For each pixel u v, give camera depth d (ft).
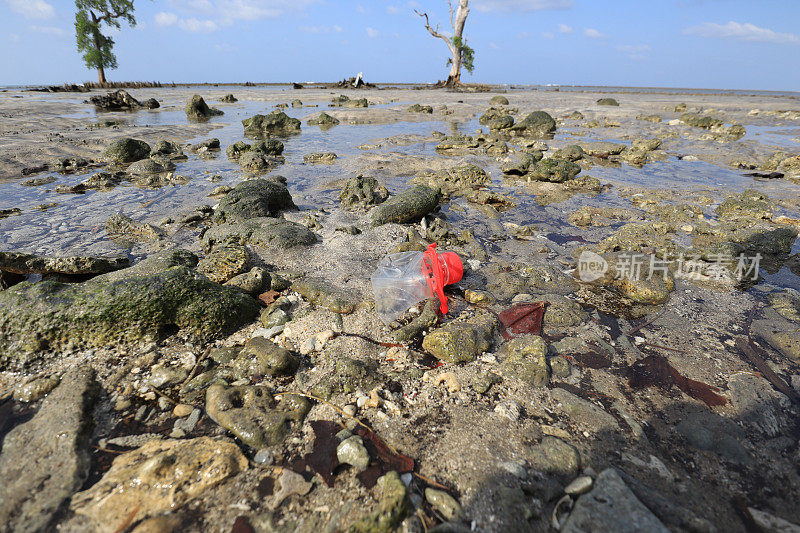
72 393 8.73
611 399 9.53
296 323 11.83
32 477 6.98
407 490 6.89
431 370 10.23
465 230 19.26
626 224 20.36
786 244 18.12
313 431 8.30
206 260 14.23
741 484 7.36
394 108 82.07
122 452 7.69
